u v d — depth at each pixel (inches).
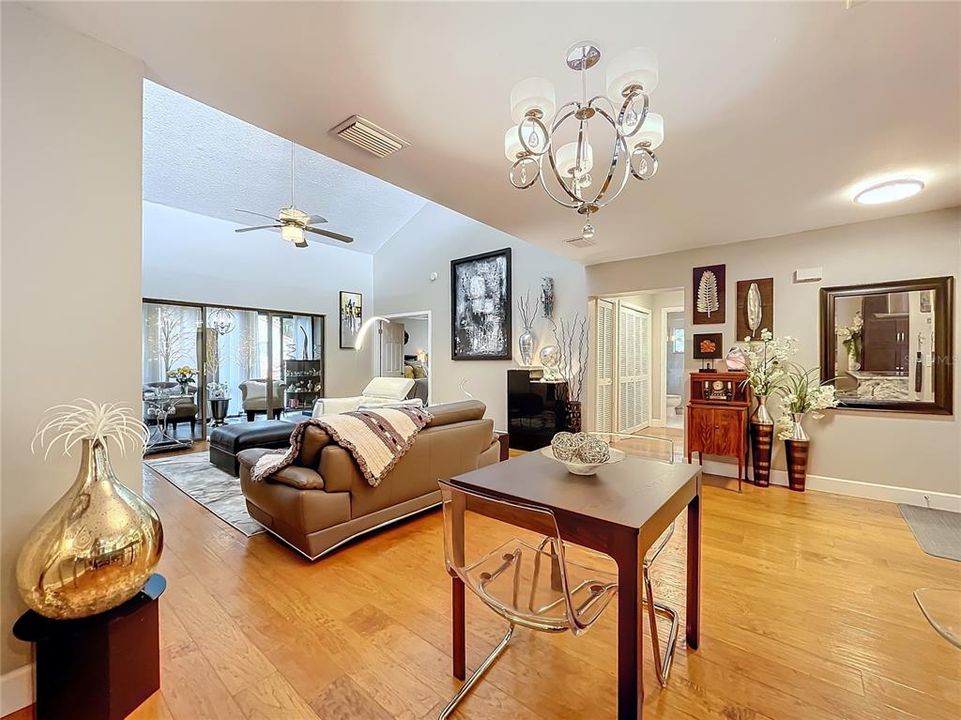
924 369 130.9
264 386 267.7
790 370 152.1
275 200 241.0
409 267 296.8
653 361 296.7
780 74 66.5
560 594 58.2
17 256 54.2
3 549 53.6
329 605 80.9
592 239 158.7
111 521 52.6
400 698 58.7
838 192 113.0
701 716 55.1
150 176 201.8
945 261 127.1
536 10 54.1
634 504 54.1
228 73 66.4
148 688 58.0
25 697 55.3
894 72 65.6
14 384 54.0
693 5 53.2
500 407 241.3
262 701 58.1
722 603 80.8
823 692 59.0
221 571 93.8
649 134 63.0
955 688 59.6
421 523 122.0
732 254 163.8
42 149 55.9
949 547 103.5
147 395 218.4
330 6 53.0
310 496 95.3
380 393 244.2
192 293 234.5
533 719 55.1
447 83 69.1
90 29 57.4
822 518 122.8
